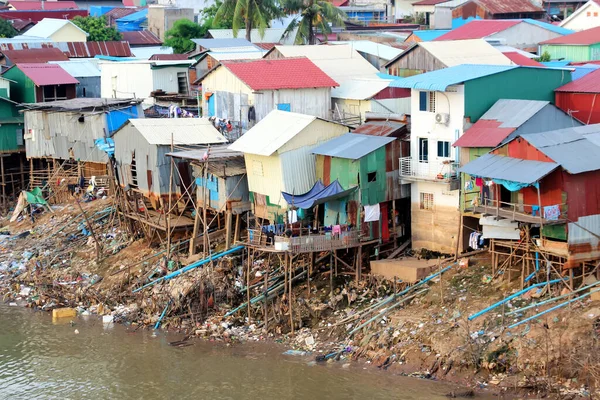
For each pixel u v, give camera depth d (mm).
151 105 76750
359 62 74438
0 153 75812
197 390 44469
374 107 64812
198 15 134875
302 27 95688
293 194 52844
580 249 43562
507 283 45781
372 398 41562
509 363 41281
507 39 88562
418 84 51594
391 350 44938
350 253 53281
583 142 45125
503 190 46250
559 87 56250
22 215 72125
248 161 55344
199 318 52188
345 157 51500
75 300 57344
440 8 115375
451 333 43719
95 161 70188
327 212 53531
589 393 38719
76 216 67938
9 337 52281
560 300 43000
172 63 79938
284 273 51906
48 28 111875
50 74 82062
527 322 42375
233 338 49750
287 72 65438
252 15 96000
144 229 60750
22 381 46688
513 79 53375
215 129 62906
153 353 49062
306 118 54500
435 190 51406
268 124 56281
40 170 76562
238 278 53750
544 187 44000
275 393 43344
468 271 48250
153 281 55906
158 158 59375
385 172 52406
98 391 45188
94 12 153875
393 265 50000
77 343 51031
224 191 55750
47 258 63000
